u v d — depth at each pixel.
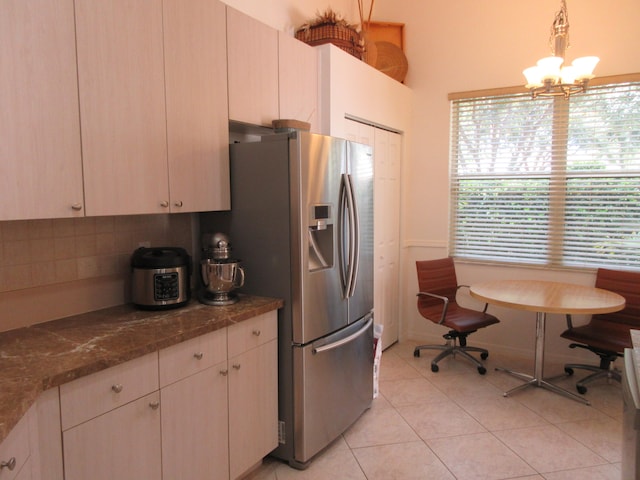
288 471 2.29
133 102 1.83
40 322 1.87
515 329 3.95
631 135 3.45
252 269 2.35
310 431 2.31
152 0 1.88
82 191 1.66
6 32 1.42
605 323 3.41
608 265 3.58
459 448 2.49
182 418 1.76
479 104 3.99
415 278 4.36
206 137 2.18
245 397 2.08
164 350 1.67
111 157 1.76
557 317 3.78
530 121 3.79
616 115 3.48
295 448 2.30
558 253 3.76
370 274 2.84
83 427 1.41
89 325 1.83
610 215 3.55
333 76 2.99
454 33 4.01
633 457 1.16
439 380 3.41
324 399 2.39
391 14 4.27
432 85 4.15
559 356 3.79
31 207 1.51
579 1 3.52
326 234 2.45
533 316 3.86
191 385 1.80
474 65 3.95
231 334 1.98
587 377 3.20
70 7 1.59
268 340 2.21
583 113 3.59
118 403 1.51
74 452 1.38
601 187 3.57
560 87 2.72
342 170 2.48
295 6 3.31
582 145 3.62
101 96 1.71
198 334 1.79
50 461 1.32
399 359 3.86
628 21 3.37
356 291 2.65
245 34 2.38
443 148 4.14
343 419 2.56
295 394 2.27
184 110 2.05
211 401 1.89
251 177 2.30
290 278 2.23
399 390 3.24
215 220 2.45
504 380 3.40
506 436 2.61
